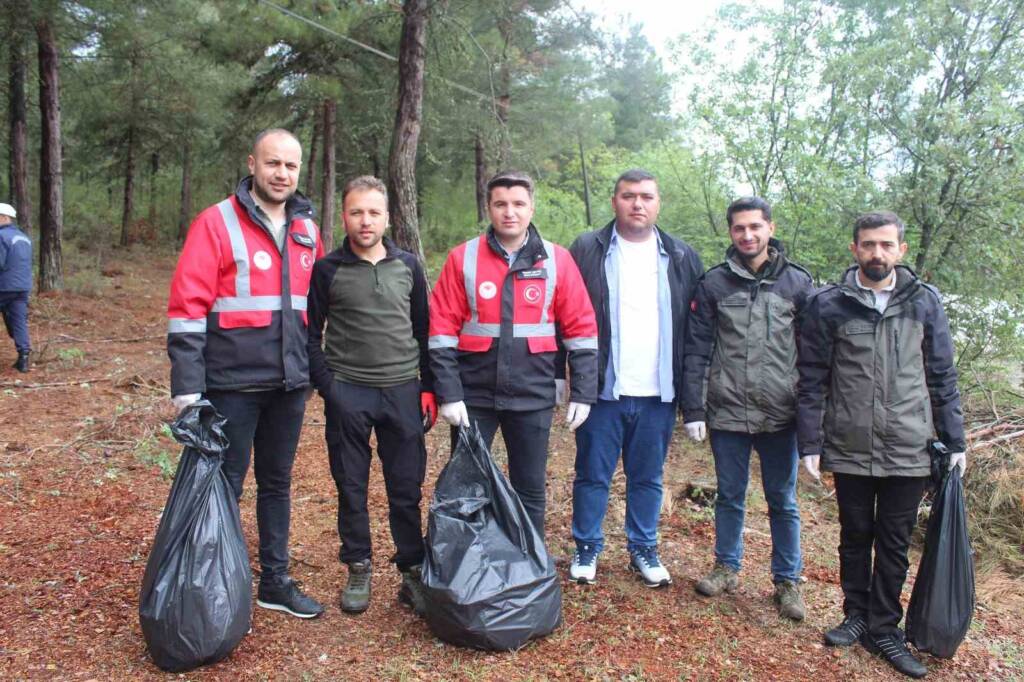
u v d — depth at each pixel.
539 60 13.86
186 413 2.57
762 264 3.28
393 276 2.98
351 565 3.10
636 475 3.49
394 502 3.10
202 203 23.97
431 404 3.15
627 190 3.30
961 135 5.11
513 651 2.79
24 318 7.29
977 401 5.59
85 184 22.34
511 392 3.08
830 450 3.01
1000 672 2.92
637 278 3.38
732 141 6.44
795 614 3.21
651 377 3.37
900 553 2.95
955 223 5.24
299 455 5.25
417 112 8.60
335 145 17.88
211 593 2.51
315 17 12.06
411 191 8.64
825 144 6.29
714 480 4.94
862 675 2.82
